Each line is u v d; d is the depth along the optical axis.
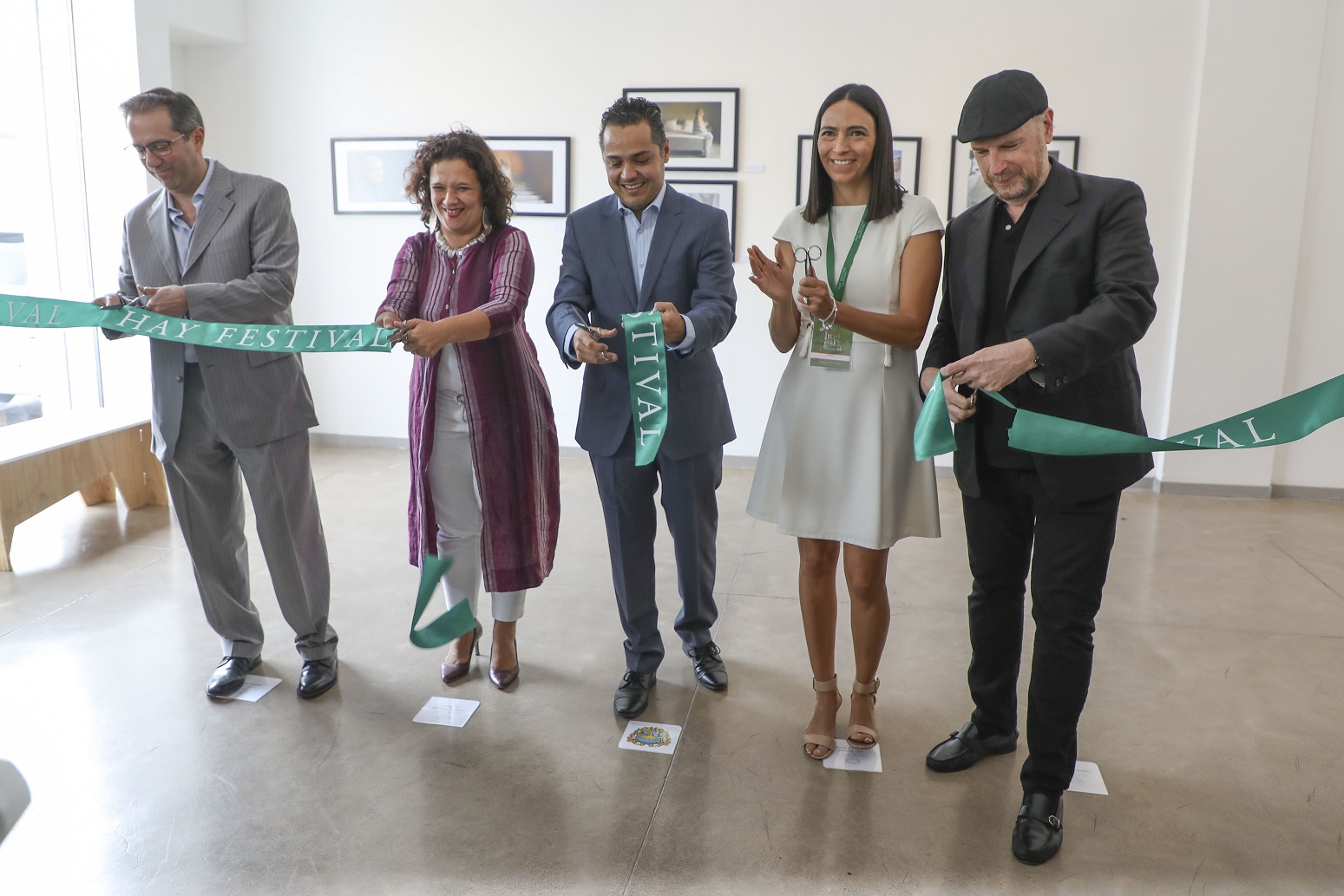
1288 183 4.99
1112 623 3.39
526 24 5.64
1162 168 5.17
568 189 5.73
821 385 2.25
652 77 5.57
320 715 2.64
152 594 3.54
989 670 2.36
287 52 5.87
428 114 5.80
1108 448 1.67
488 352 2.55
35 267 5.02
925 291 2.16
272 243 2.54
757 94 5.48
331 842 2.07
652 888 1.92
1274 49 4.91
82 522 4.45
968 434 2.12
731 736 2.54
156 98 2.38
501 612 2.76
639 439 2.14
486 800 2.23
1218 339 5.18
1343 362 5.16
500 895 1.90
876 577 2.32
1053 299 1.91
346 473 5.50
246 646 2.85
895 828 2.12
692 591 2.78
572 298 2.52
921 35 5.29
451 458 2.63
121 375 5.22
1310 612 3.52
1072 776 2.16
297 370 2.69
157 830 2.11
